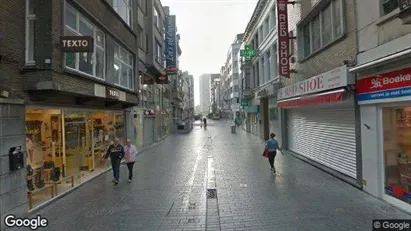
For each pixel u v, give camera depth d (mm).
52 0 8406
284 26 16000
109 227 6793
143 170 13734
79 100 11094
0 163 6688
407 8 6109
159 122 30562
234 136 33031
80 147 12172
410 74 6887
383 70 7898
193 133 40250
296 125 17062
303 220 6895
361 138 9258
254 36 30703
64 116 10820
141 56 22328
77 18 10156
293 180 10922
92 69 11305
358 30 9180
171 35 33500
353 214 7188
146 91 24656
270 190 9609
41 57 8148
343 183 10242
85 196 9422
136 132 20406
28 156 8711
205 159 16500
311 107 14242
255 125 33438
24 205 7477
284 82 18750
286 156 16891
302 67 14977
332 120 11867
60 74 8781
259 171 12812
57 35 8680
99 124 14172
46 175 9625
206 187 10219
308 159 14750
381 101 8008
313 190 9445
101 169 13703
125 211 7883
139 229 6645
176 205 8320
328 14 12000
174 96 47062
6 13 7344
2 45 7152
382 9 8023
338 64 10688
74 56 9836
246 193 9344
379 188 8406
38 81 8117
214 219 7156
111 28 13562
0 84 7098
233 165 14422
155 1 26703
